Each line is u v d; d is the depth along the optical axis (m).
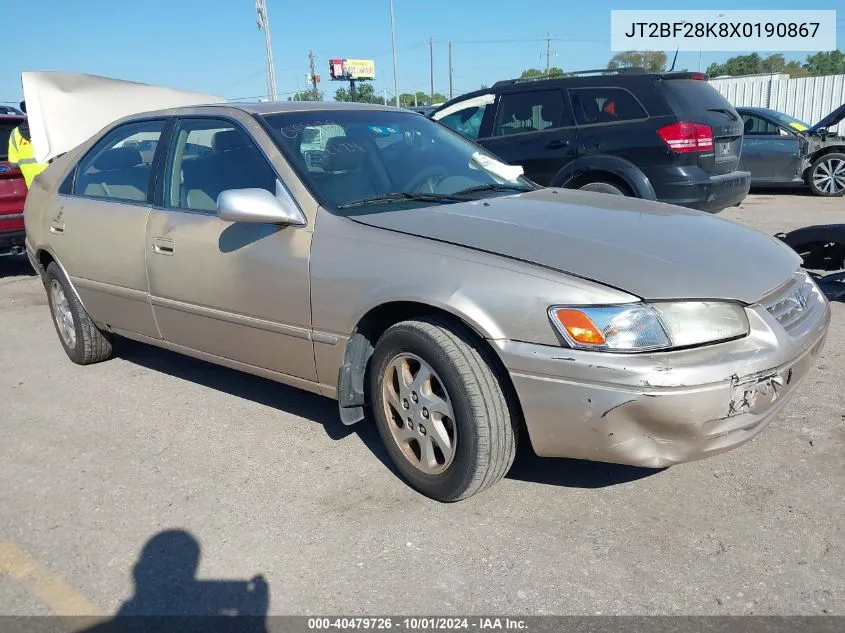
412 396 2.98
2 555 2.81
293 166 3.39
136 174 4.17
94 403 4.27
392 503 3.04
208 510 3.06
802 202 11.51
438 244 2.88
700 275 2.66
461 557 2.67
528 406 2.65
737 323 2.60
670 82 6.80
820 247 5.29
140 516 3.03
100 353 4.89
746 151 12.48
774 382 2.63
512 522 2.88
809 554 2.61
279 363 3.47
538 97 7.50
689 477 3.15
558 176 7.28
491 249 2.79
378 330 3.17
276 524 2.93
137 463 3.50
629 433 2.53
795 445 3.37
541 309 2.58
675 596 2.43
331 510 3.02
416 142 4.00
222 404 4.17
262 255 3.34
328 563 2.67
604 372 2.48
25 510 3.12
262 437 3.71
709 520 2.84
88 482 3.33
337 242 3.11
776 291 2.83
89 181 4.51
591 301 2.53
